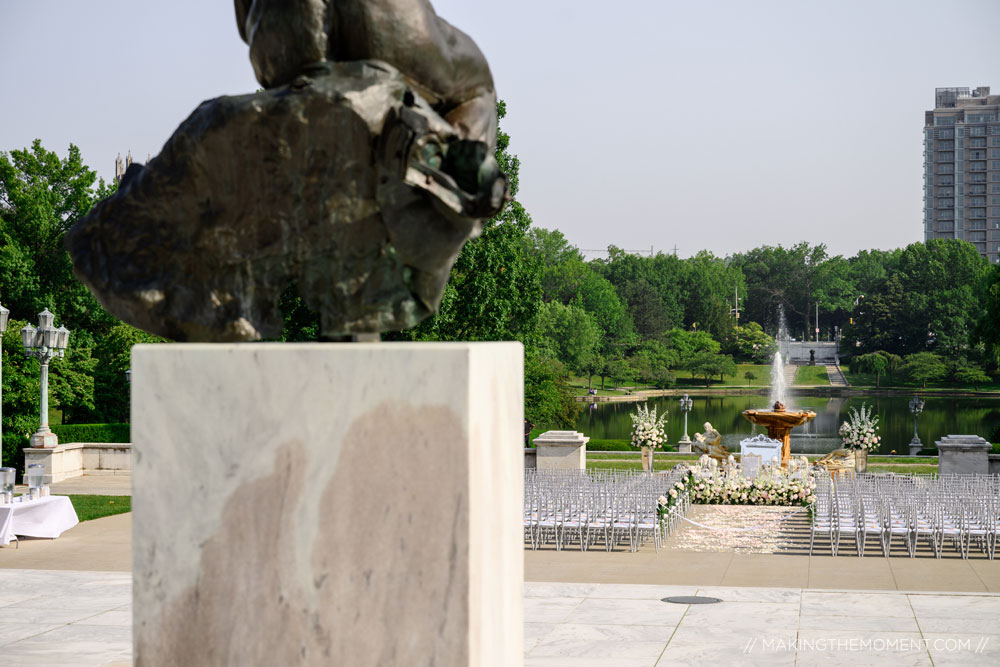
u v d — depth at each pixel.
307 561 3.77
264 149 4.10
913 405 41.88
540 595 11.93
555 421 56.56
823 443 57.88
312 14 4.16
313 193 4.15
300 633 3.78
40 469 17.75
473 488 3.70
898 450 60.50
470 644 3.67
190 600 3.86
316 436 3.77
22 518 17.34
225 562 3.83
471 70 4.53
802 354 155.50
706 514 20.00
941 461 24.97
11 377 34.44
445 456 3.67
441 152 4.04
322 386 3.76
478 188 3.95
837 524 15.65
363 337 4.41
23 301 47.66
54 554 15.89
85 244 4.51
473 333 30.55
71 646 9.46
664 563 14.91
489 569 3.93
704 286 150.50
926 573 14.06
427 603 3.69
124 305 4.39
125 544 16.86
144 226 4.39
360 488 3.74
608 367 116.12
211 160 4.18
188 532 3.86
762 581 13.49
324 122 4.02
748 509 20.55
